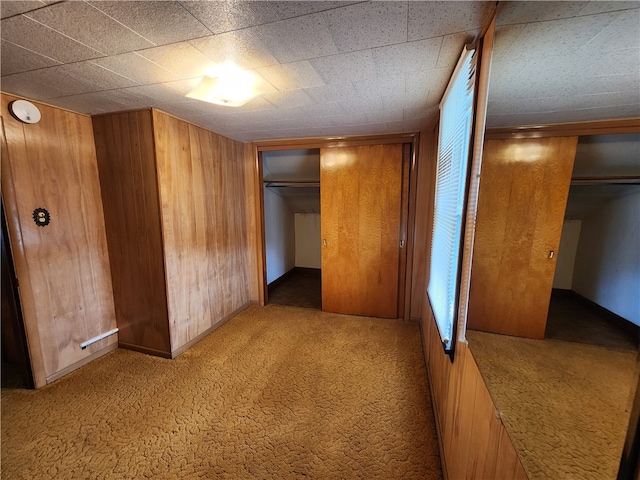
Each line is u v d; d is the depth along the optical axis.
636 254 0.44
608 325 0.47
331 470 1.49
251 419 1.82
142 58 1.35
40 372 2.10
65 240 2.22
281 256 4.66
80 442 1.65
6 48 1.25
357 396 2.03
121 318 2.60
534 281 0.67
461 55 1.27
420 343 2.77
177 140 2.40
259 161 3.43
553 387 0.59
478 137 0.98
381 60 1.36
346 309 3.48
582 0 0.61
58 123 2.13
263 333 2.98
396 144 3.04
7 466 1.50
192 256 2.67
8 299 1.99
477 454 0.97
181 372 2.31
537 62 0.74
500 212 0.84
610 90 0.55
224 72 1.50
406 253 3.20
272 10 0.99
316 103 1.97
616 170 0.50
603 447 0.45
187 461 1.54
